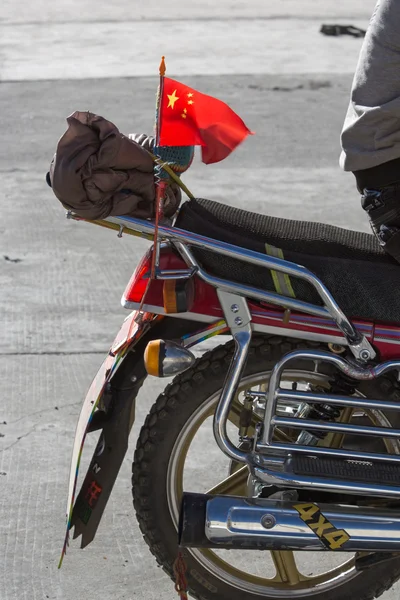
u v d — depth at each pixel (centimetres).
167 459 368
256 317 341
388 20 329
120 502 465
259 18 1944
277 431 378
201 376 360
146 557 425
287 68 1505
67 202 308
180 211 346
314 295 338
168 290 333
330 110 1261
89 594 400
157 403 366
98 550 429
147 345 338
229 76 1451
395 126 332
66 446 512
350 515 340
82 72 1476
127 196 314
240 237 338
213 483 483
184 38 1745
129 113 1236
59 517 450
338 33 1788
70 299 708
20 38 1761
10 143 1113
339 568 386
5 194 945
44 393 571
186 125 320
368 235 368
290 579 381
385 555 354
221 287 333
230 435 529
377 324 342
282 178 991
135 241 824
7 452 505
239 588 380
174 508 373
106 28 1850
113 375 359
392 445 362
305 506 342
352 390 352
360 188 352
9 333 652
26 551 425
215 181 977
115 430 360
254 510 340
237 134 325
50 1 2177
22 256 787
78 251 800
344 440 368
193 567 377
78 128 304
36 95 1337
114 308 694
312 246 343
